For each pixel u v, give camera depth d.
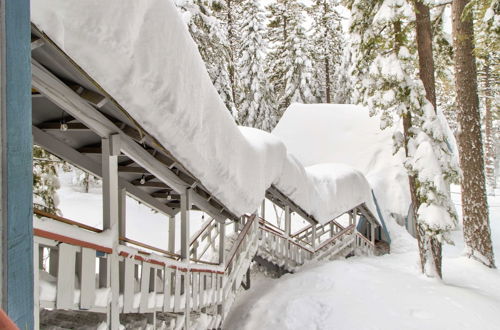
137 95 3.84
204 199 7.54
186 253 6.60
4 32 1.53
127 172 6.34
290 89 33.91
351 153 25.88
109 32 3.24
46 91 3.33
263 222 12.56
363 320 8.22
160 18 3.99
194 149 5.33
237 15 31.41
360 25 13.37
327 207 15.04
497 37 11.82
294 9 35.91
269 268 12.77
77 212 19.19
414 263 14.78
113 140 4.24
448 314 8.36
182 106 4.65
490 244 13.35
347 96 33.78
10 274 1.55
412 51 13.87
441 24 14.77
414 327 7.80
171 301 5.92
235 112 18.94
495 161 44.84
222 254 8.66
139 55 3.71
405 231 21.45
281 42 36.84
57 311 5.02
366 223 21.73
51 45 2.81
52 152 5.04
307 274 11.63
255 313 9.27
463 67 13.38
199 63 5.08
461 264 13.28
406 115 12.31
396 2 11.34
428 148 11.42
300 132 28.34
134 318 5.75
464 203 13.75
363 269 12.26
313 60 36.19
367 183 18.91
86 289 3.66
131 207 21.62
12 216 1.57
